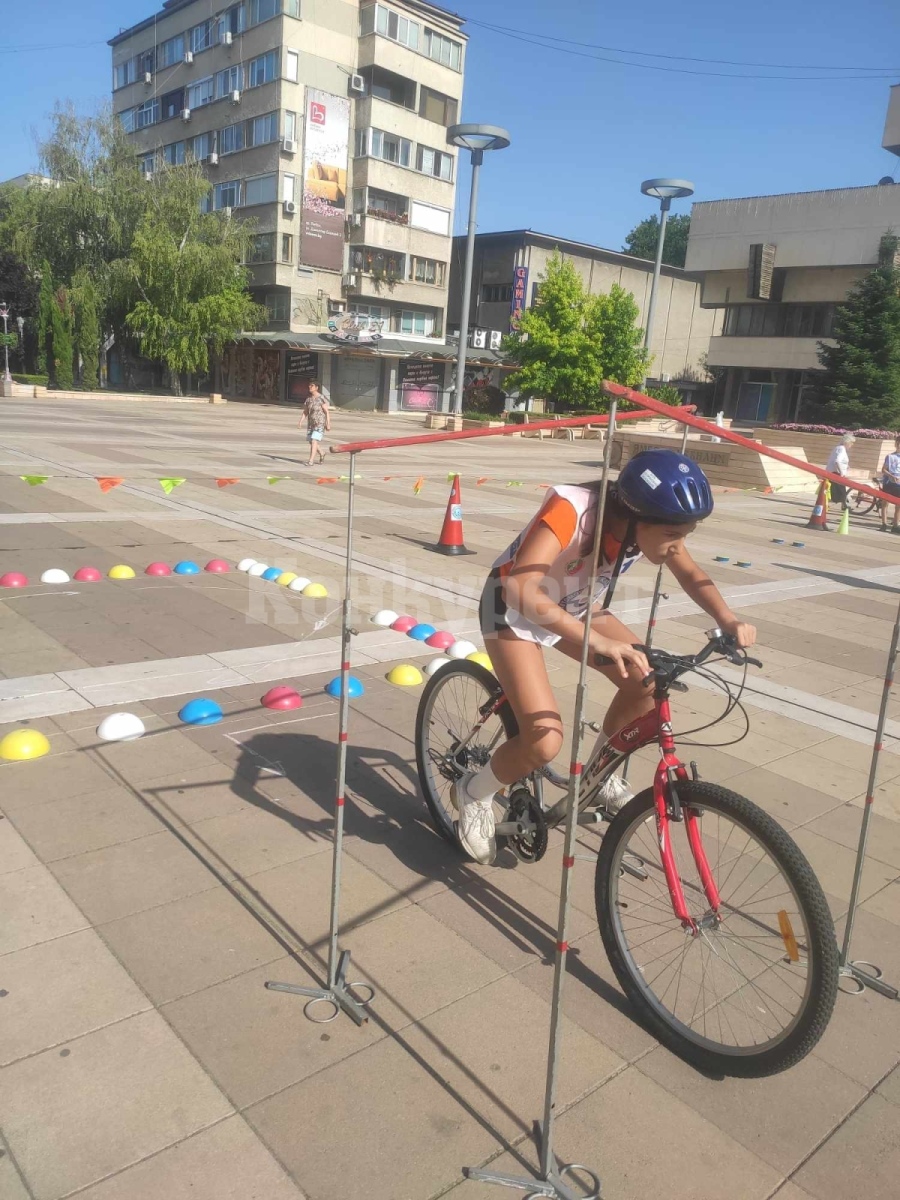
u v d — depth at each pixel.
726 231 40.25
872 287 32.03
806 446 28.12
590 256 48.59
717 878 3.12
